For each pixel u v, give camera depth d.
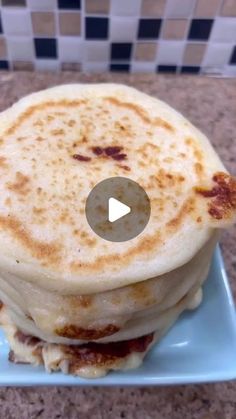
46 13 0.37
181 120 0.26
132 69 0.43
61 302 0.21
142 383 0.25
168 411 0.27
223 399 0.28
